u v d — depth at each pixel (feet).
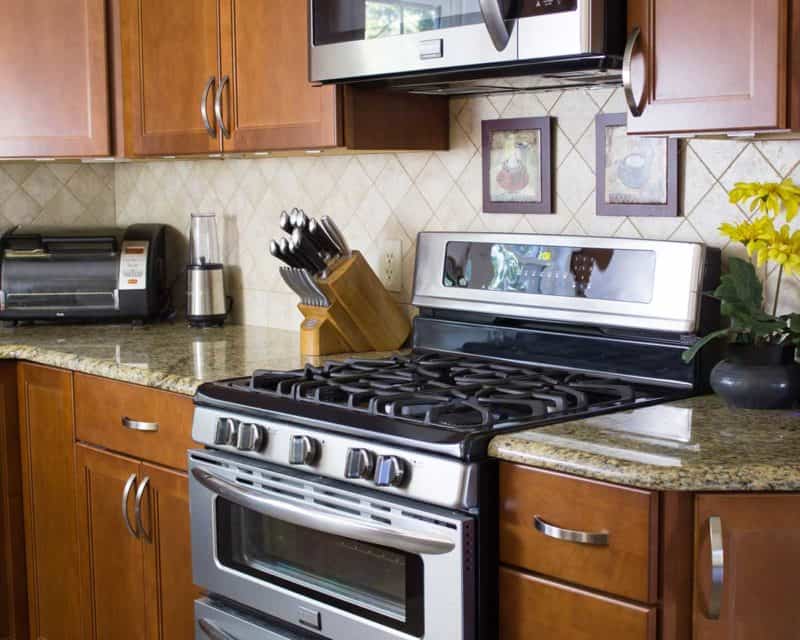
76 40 10.44
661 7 6.34
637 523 5.40
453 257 8.52
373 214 9.68
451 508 6.02
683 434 5.96
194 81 9.57
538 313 7.91
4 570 10.12
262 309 10.99
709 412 6.52
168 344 9.80
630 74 6.45
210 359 8.88
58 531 9.63
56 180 12.33
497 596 6.11
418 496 6.09
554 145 8.21
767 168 7.05
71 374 9.21
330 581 6.81
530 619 5.91
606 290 7.50
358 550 6.59
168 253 12.01
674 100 6.33
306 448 6.64
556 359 7.89
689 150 7.42
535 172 8.31
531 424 6.20
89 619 9.36
